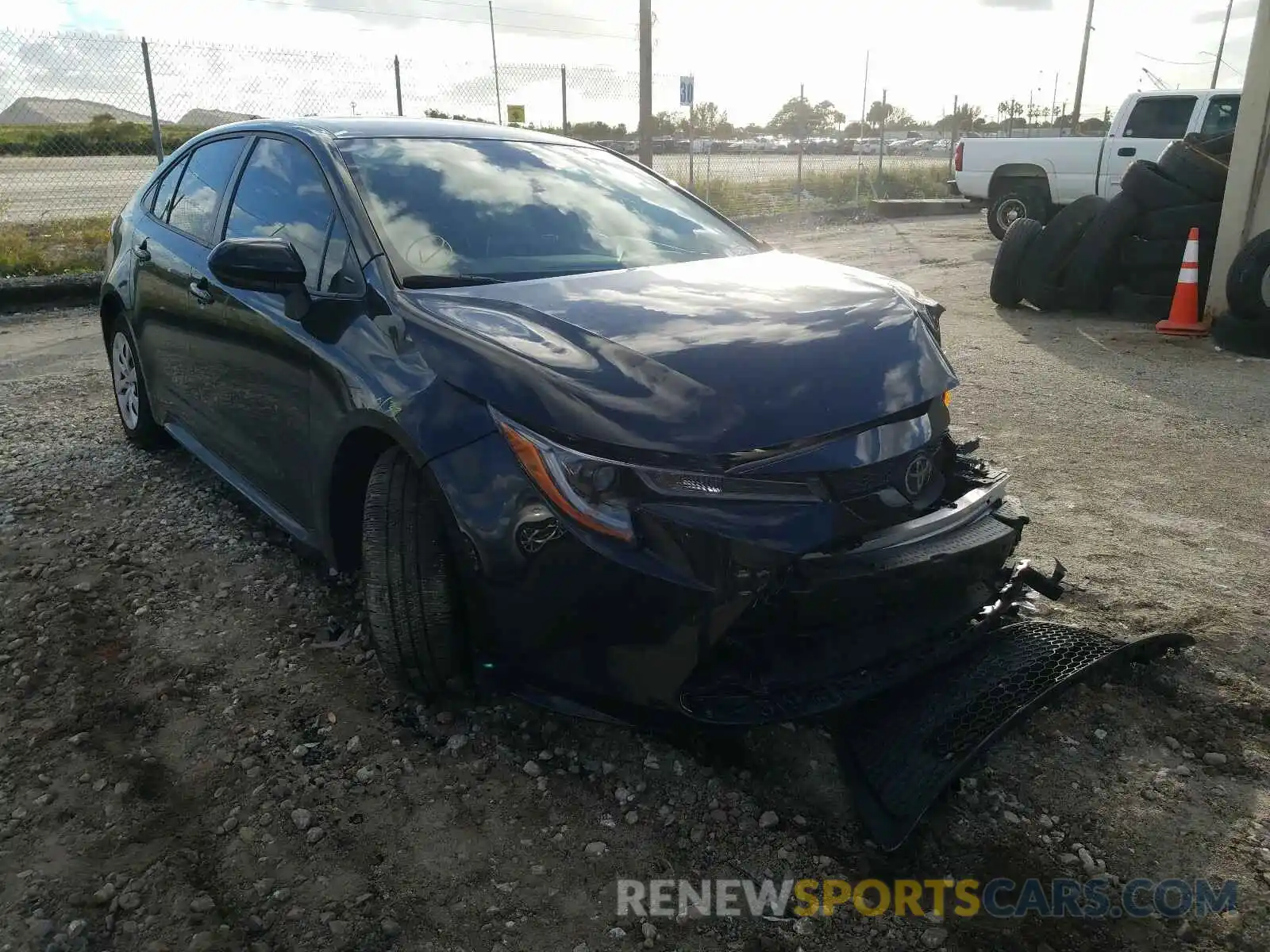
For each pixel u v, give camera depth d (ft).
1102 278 27.45
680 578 7.04
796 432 7.38
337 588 11.40
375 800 7.94
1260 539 12.63
